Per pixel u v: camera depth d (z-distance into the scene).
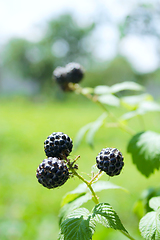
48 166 1.41
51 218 5.70
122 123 3.35
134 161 2.20
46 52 51.47
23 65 54.06
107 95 3.09
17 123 19.08
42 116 23.73
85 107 33.19
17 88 62.34
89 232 1.35
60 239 1.38
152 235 1.40
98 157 1.55
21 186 7.64
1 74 61.97
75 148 3.14
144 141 2.20
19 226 5.35
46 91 50.59
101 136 13.90
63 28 49.31
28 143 12.86
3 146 12.27
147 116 18.12
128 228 4.80
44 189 7.33
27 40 52.44
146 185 6.94
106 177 7.37
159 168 2.08
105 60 48.19
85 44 49.56
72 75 3.21
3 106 34.06
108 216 1.41
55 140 1.56
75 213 1.47
